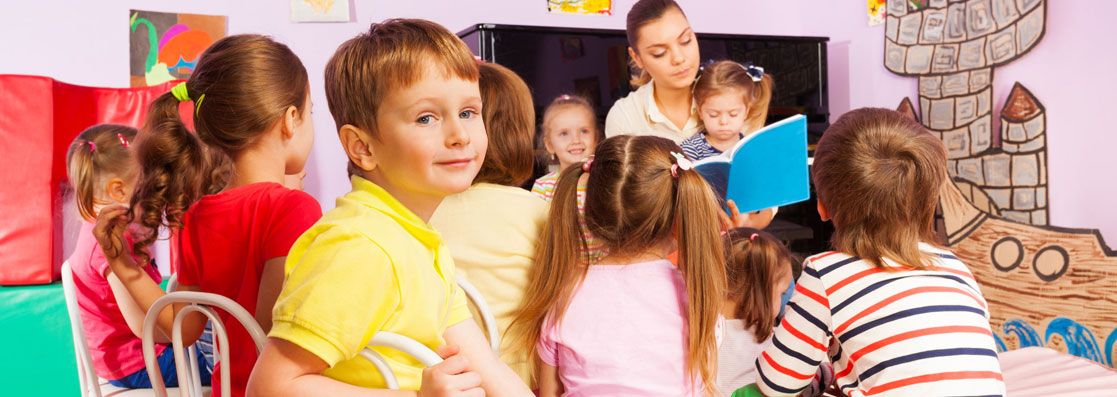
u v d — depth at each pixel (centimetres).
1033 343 239
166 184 135
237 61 127
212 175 139
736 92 273
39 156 257
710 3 366
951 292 129
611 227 133
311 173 330
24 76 258
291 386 84
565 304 133
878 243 131
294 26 326
